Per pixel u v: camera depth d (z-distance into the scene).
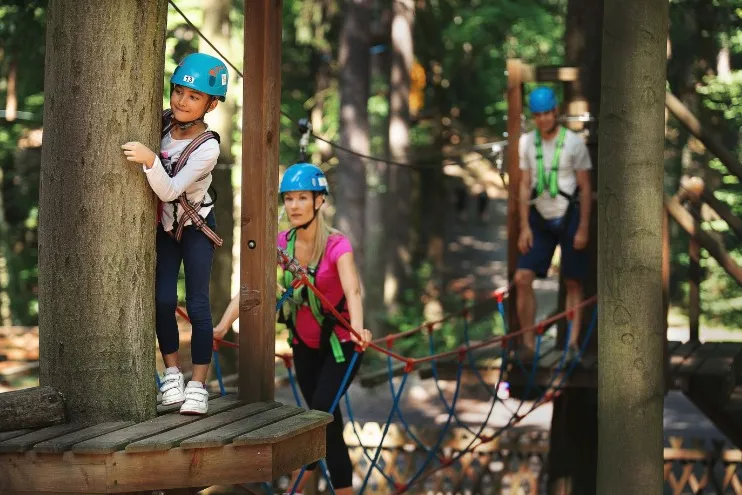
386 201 23.92
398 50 22.92
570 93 8.97
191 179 4.83
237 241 18.88
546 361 8.65
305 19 25.38
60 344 4.73
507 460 11.77
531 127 14.36
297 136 27.12
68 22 4.65
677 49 15.01
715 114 15.80
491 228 46.47
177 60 15.30
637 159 6.29
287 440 4.77
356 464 11.64
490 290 28.06
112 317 4.73
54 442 4.39
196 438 4.50
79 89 4.65
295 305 6.57
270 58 5.34
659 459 6.38
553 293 28.88
